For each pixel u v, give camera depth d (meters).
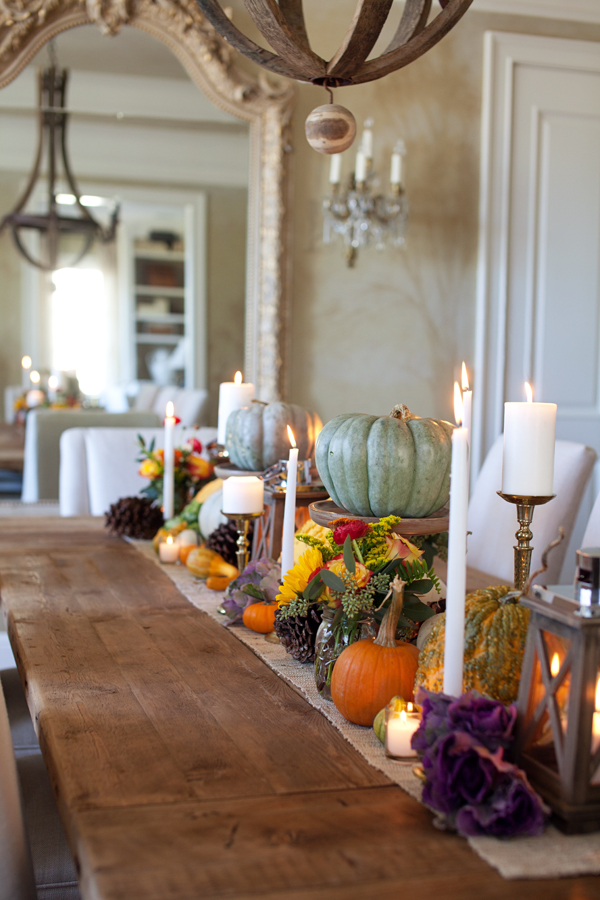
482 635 0.78
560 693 0.64
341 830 0.64
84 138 2.92
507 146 3.05
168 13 2.75
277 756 0.78
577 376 3.20
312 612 1.04
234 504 1.34
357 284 3.02
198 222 2.99
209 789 0.71
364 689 0.84
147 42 2.81
